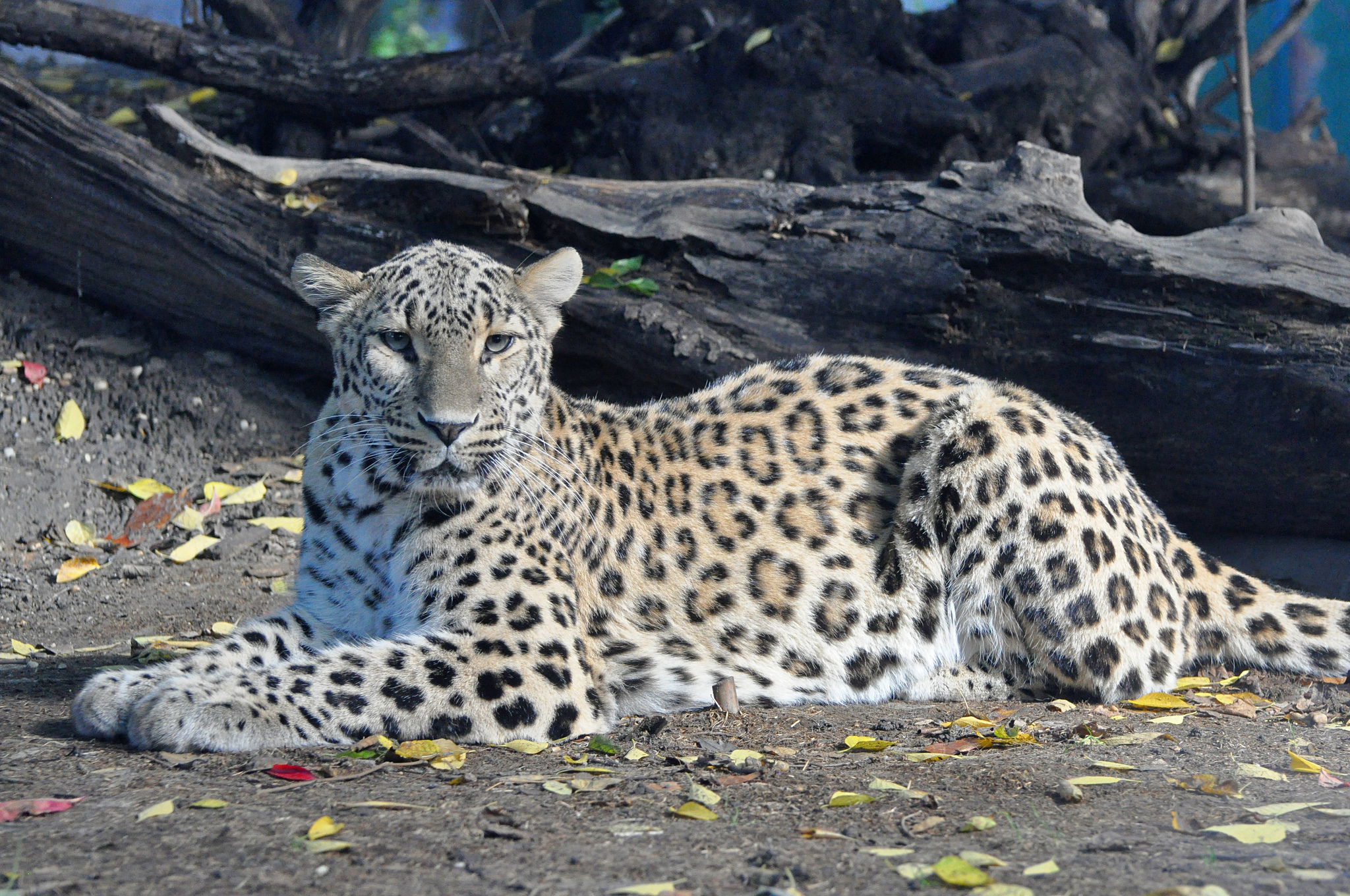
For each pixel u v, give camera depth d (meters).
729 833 5.64
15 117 15.28
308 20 23.53
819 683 8.91
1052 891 4.76
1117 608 8.66
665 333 13.62
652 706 8.71
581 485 8.60
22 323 15.83
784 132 18.92
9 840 5.44
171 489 14.45
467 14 30.78
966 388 9.27
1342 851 5.24
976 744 7.55
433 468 7.77
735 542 8.88
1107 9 23.17
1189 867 5.02
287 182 15.42
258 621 8.52
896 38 19.92
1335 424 11.63
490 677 7.50
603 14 25.92
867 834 5.64
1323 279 11.84
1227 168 22.97
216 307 15.73
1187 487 12.80
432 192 14.59
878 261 13.16
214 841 5.41
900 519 8.99
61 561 13.08
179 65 18.38
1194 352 11.99
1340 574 12.25
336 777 6.58
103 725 7.36
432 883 4.92
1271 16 33.16
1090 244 12.40
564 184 14.60
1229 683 9.38
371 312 8.05
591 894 4.79
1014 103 20.45
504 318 8.15
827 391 9.46
